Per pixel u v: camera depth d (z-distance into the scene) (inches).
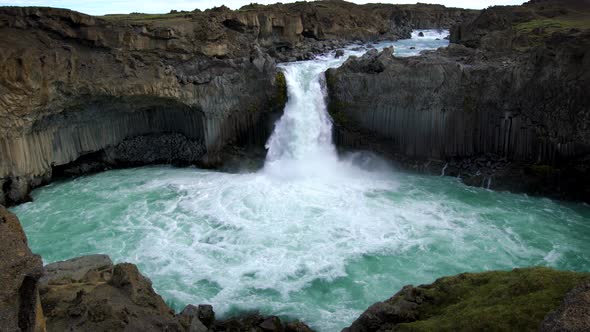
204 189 1777.8
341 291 1127.0
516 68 1734.7
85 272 943.7
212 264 1245.7
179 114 2060.8
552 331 538.6
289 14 2795.3
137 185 1840.6
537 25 2309.3
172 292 1120.2
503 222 1483.8
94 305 757.3
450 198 1676.9
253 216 1531.7
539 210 1573.6
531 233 1409.9
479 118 1820.9
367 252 1294.3
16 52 1582.2
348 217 1514.5
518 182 1721.2
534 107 1705.2
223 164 2033.7
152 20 2110.0
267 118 2116.1
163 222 1501.0
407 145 1950.1
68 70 1720.0
